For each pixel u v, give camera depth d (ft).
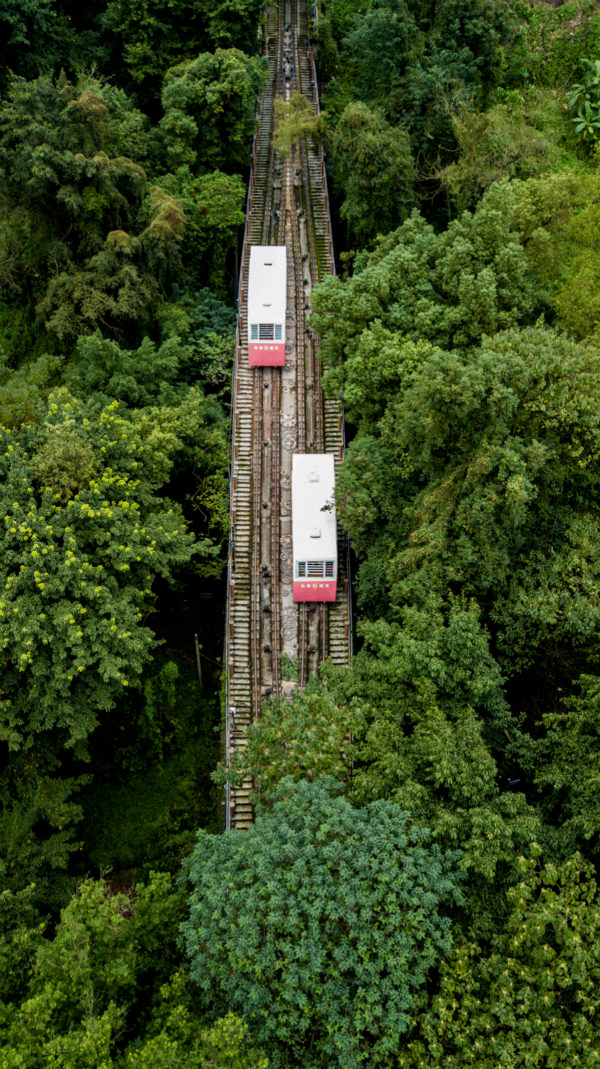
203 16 198.59
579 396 95.76
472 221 121.19
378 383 120.67
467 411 94.73
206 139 193.88
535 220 124.47
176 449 133.90
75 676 108.68
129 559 114.21
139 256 156.15
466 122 154.10
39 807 108.27
